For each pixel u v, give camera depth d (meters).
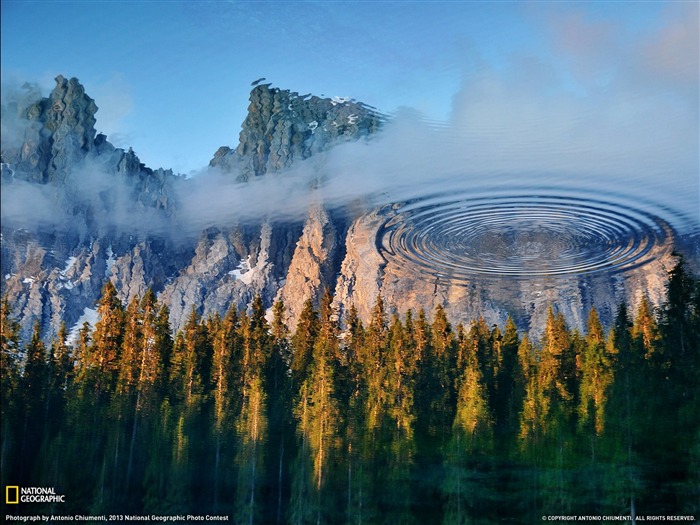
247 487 33.50
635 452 33.94
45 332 33.56
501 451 34.97
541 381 36.19
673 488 33.03
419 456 34.84
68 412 32.59
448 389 36.62
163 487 32.62
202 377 35.88
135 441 33.41
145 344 35.75
